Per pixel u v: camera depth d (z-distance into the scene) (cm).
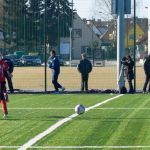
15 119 2205
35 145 1602
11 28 5116
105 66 8156
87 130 1897
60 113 2409
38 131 1873
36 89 4178
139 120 2150
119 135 1783
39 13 5050
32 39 5219
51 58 3734
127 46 4147
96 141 1669
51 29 6175
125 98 3209
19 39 5241
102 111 2483
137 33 4288
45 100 3108
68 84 4884
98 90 3791
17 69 7362
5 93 2273
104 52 8050
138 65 8125
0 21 5131
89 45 9025
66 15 6269
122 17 3731
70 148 1554
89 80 5341
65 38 6353
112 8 3741
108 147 1566
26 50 5722
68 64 7756
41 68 7394
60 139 1708
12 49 5359
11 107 2694
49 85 4744
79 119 2191
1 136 1772
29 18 5075
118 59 3712
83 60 3766
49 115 2331
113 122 2095
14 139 1711
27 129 1922
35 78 5666
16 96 3447
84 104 2825
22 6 5025
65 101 3028
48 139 1708
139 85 4512
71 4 5975
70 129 1920
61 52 6222
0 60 2284
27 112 2459
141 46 8050
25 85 4722
